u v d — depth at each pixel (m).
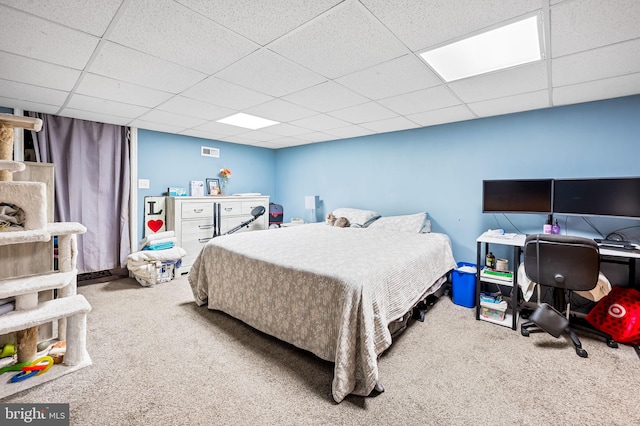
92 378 1.81
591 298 2.53
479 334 2.45
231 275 2.63
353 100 2.85
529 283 2.57
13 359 2.00
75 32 1.68
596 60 1.97
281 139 4.91
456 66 2.10
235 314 2.58
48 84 2.46
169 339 2.31
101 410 1.55
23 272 2.11
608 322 2.34
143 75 2.28
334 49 1.88
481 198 3.45
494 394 1.70
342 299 1.77
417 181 3.98
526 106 2.98
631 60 1.96
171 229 4.21
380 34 1.70
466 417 1.52
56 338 2.34
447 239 3.37
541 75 2.22
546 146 3.03
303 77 2.32
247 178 5.51
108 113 3.33
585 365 1.99
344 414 1.54
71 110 3.21
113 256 3.92
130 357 2.05
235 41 1.79
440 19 1.55
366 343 1.68
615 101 2.68
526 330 2.43
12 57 1.97
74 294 2.24
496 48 1.85
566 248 2.17
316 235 3.39
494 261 3.03
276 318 2.21
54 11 1.48
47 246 2.20
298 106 3.05
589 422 1.48
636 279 2.62
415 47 1.85
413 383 1.80
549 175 3.02
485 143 3.41
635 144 2.60
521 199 2.97
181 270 4.11
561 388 1.75
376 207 4.45
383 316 1.87
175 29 1.65
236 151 5.31
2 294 1.77
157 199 4.29
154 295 3.33
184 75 2.29
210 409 1.56
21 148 3.21
